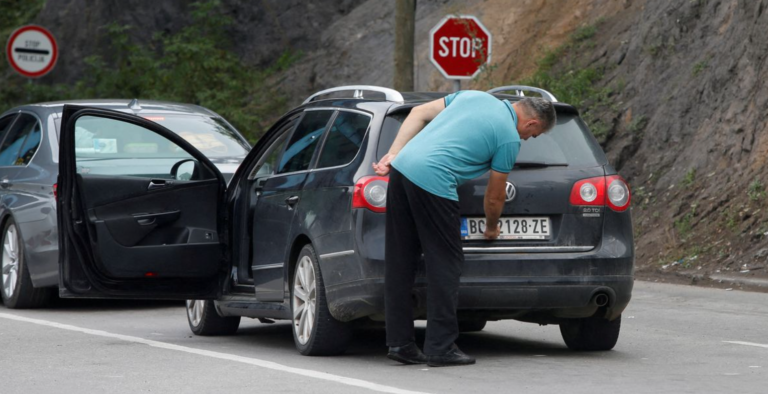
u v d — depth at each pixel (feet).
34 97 240.53
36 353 79.97
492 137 69.82
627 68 169.89
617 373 69.26
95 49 270.46
